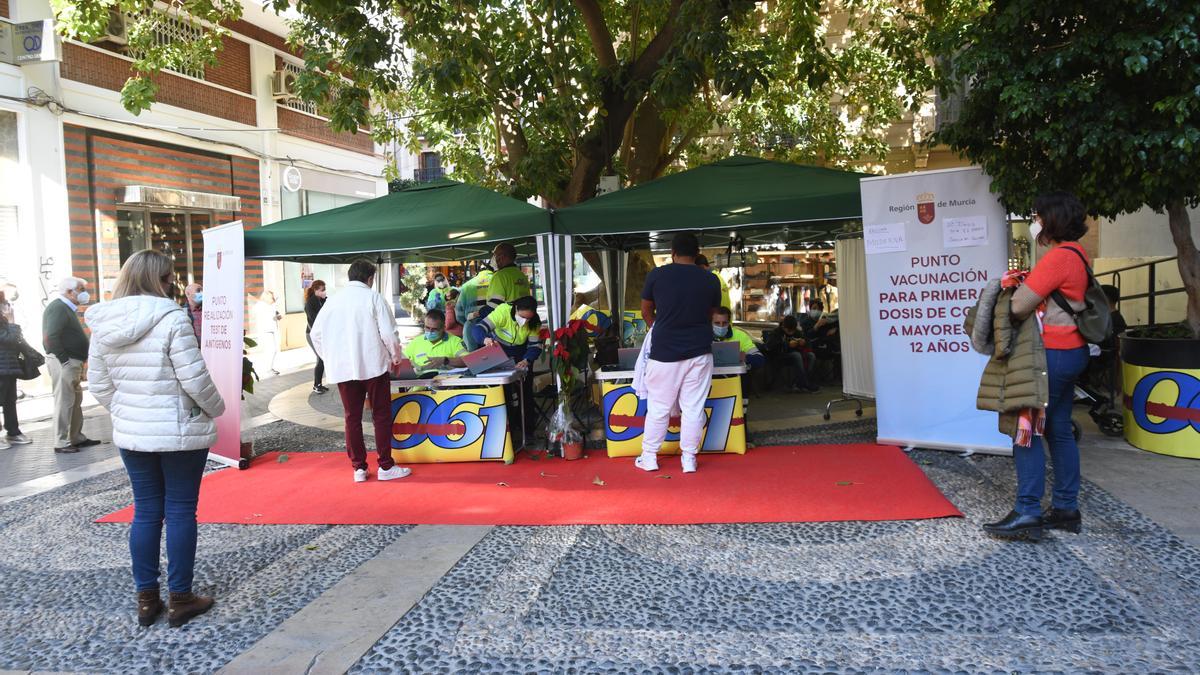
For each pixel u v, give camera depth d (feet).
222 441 22.50
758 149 43.52
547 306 21.47
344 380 19.11
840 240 28.09
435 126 42.42
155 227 46.80
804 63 34.86
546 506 16.74
